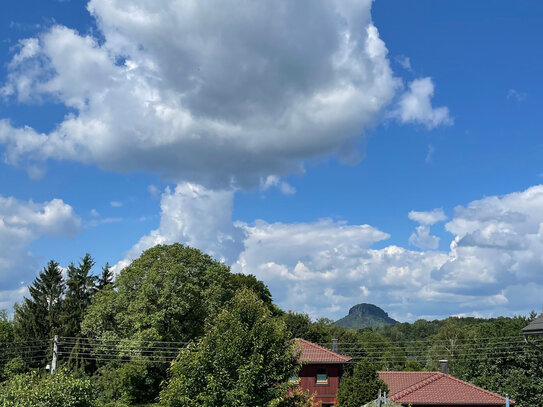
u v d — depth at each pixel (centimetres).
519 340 6153
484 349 6372
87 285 7881
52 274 7450
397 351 10762
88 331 6091
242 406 1858
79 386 2472
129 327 5716
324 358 5262
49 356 6638
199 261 6081
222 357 1952
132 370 5297
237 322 2034
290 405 2034
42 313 7188
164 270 5812
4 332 6994
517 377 5966
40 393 2328
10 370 5884
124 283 5884
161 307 5653
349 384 3991
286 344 2098
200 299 5881
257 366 1917
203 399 1869
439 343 9762
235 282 7756
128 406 4975
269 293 8200
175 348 5600
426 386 4112
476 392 4006
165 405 1969
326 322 11500
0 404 2233
